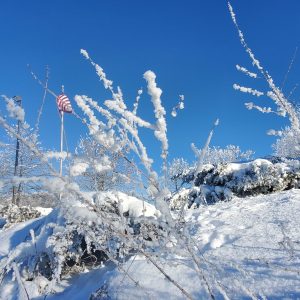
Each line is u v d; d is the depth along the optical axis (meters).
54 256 4.39
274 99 2.01
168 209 1.70
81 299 3.57
